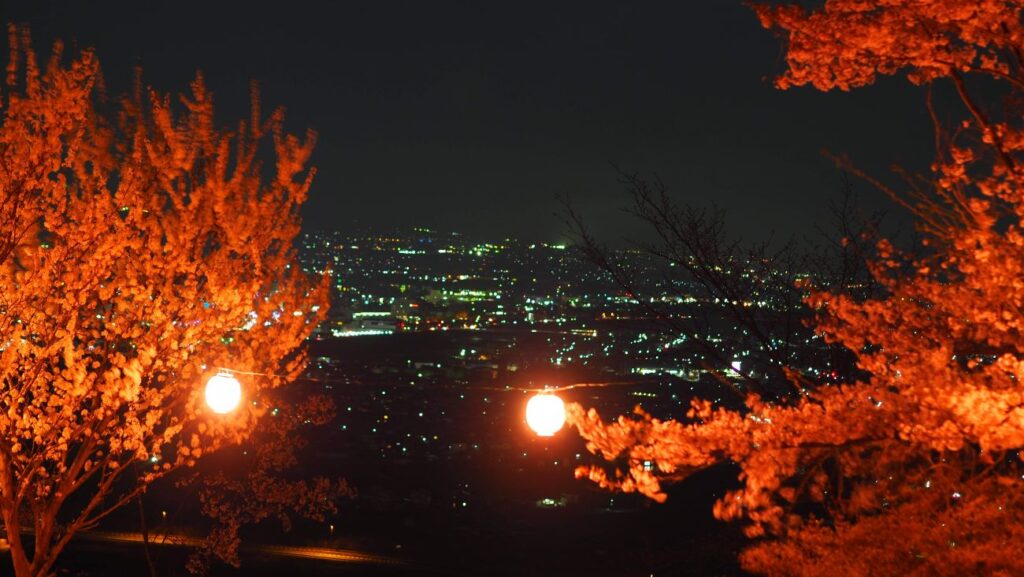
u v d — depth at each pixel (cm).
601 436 543
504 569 1919
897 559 564
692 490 1656
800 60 587
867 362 581
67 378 1000
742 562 620
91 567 2208
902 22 547
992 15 525
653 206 1055
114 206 1013
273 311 1109
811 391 611
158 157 1044
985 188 549
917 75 582
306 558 2342
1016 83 545
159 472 1104
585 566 1762
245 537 2541
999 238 541
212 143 1083
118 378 998
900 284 593
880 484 585
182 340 1043
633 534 1905
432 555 2125
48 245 1003
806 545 594
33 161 970
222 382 711
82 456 1066
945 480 571
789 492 558
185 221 1045
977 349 568
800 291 965
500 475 2170
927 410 510
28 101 993
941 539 559
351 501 2494
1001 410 479
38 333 1005
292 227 1139
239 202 1089
